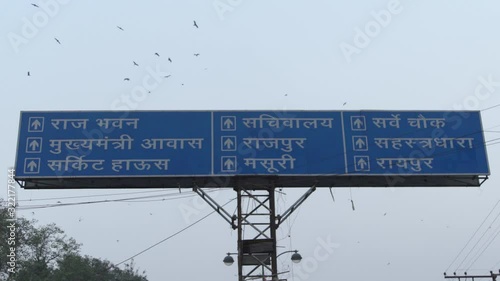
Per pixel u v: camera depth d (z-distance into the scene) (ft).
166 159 58.95
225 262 59.16
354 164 59.52
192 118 60.70
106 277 195.11
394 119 61.57
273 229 59.67
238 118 60.85
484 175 59.98
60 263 139.85
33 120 59.67
